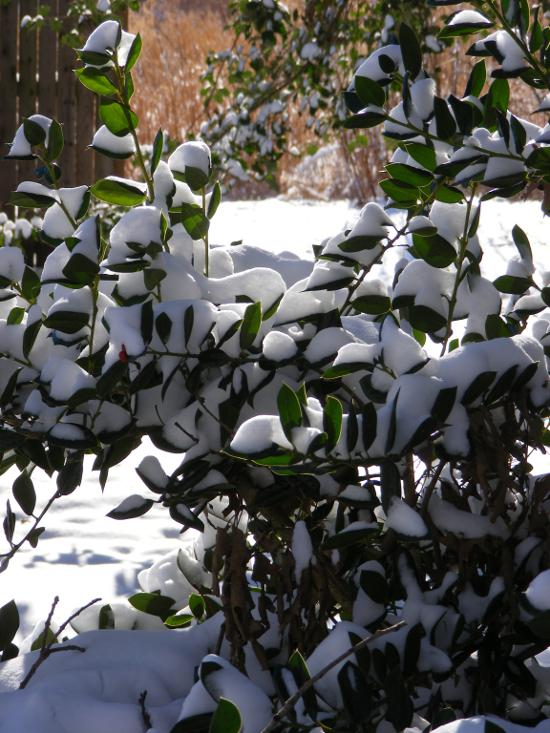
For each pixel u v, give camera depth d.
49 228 4.40
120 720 4.18
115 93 4.39
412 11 9.68
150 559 5.58
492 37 4.35
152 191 4.42
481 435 4.24
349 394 4.39
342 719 4.14
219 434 4.30
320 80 10.30
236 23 10.55
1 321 4.37
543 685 4.40
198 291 4.34
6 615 4.44
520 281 4.42
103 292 4.40
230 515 4.57
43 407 4.30
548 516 4.29
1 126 11.88
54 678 4.25
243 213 17.62
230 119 10.40
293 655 4.15
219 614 4.42
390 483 4.13
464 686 4.36
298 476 4.27
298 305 4.38
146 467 4.27
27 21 11.04
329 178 23.58
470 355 4.21
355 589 4.37
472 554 4.34
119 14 11.13
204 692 4.11
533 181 4.34
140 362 4.29
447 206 4.40
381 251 4.36
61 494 4.36
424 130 4.32
